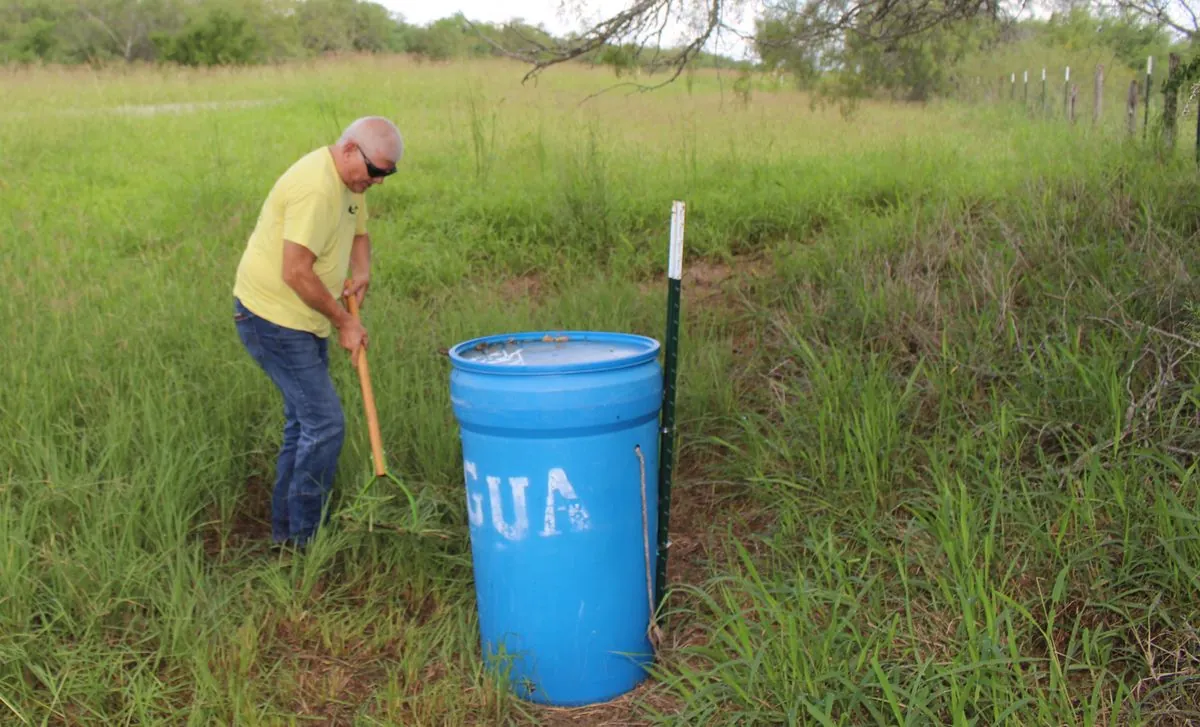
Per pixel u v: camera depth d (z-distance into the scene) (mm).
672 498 4676
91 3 55812
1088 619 3238
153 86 22328
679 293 3447
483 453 3289
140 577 3682
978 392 4578
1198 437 3672
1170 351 4066
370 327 5961
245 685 3264
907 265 5766
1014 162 8586
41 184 10789
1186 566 3066
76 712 3221
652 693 3428
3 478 4285
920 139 11109
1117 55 12984
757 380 5422
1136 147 7504
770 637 3193
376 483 4207
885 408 4316
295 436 4262
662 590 3613
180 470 4355
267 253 3957
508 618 3375
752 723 3023
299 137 14461
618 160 10836
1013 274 5434
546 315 6406
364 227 4387
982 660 2914
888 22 6805
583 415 3180
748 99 7297
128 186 10992
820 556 3545
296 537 4246
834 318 5543
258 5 54344
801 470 4402
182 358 5605
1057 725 2801
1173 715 2861
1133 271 4977
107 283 6840
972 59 16406
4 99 18578
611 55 6238
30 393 4828
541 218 8672
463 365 3328
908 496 4070
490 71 23328
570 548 3271
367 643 3670
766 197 8703
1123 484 3496
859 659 2996
